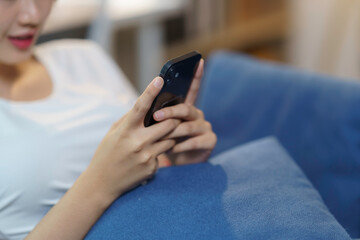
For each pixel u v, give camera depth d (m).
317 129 0.95
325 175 0.93
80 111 0.95
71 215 0.63
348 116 0.91
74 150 0.88
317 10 2.23
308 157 0.96
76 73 1.13
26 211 0.81
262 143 0.84
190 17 2.29
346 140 0.91
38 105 0.91
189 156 0.81
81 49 1.19
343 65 2.21
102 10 1.56
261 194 0.65
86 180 0.64
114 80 1.21
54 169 0.83
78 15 1.54
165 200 0.64
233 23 2.41
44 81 0.99
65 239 0.63
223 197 0.64
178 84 0.67
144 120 0.64
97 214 0.64
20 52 0.85
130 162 0.63
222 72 1.15
